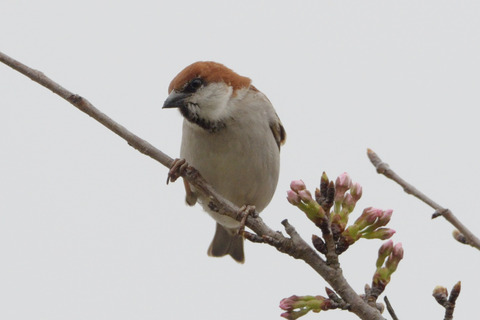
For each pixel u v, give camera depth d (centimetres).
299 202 542
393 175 558
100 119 713
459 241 566
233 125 927
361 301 526
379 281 548
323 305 526
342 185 566
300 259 551
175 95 913
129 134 725
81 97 702
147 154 732
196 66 928
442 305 514
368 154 573
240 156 943
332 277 538
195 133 934
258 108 958
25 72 690
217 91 922
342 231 548
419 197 545
